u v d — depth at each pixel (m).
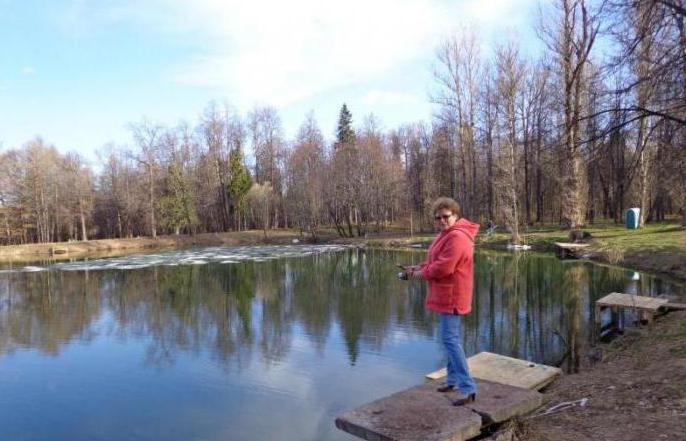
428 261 4.52
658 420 4.82
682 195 21.78
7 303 17.11
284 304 15.43
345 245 39.59
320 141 54.75
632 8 7.30
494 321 11.77
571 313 12.23
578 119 8.88
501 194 33.03
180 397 8.12
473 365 7.07
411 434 3.85
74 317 14.62
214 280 21.34
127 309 15.63
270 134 58.97
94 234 53.66
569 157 9.41
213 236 48.16
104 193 54.91
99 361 10.22
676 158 8.30
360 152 45.12
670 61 7.31
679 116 7.83
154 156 50.12
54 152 51.09
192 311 15.02
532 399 4.59
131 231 52.97
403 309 14.05
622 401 5.48
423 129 56.78
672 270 16.06
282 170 56.88
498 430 4.48
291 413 7.34
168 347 11.12
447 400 4.52
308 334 11.64
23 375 9.40
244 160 56.84
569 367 8.16
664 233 22.89
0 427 7.19
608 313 12.06
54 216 49.31
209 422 7.14
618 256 19.67
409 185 50.44
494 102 35.19
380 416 4.20
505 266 20.62
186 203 49.50
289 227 54.31
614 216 32.31
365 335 11.34
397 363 9.34
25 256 39.00
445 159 46.75
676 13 7.07
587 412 5.32
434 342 10.65
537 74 34.22
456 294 4.36
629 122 8.18
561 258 22.56
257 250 37.34
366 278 20.44
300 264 26.55
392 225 49.91
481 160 42.72
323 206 45.09
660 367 6.48
